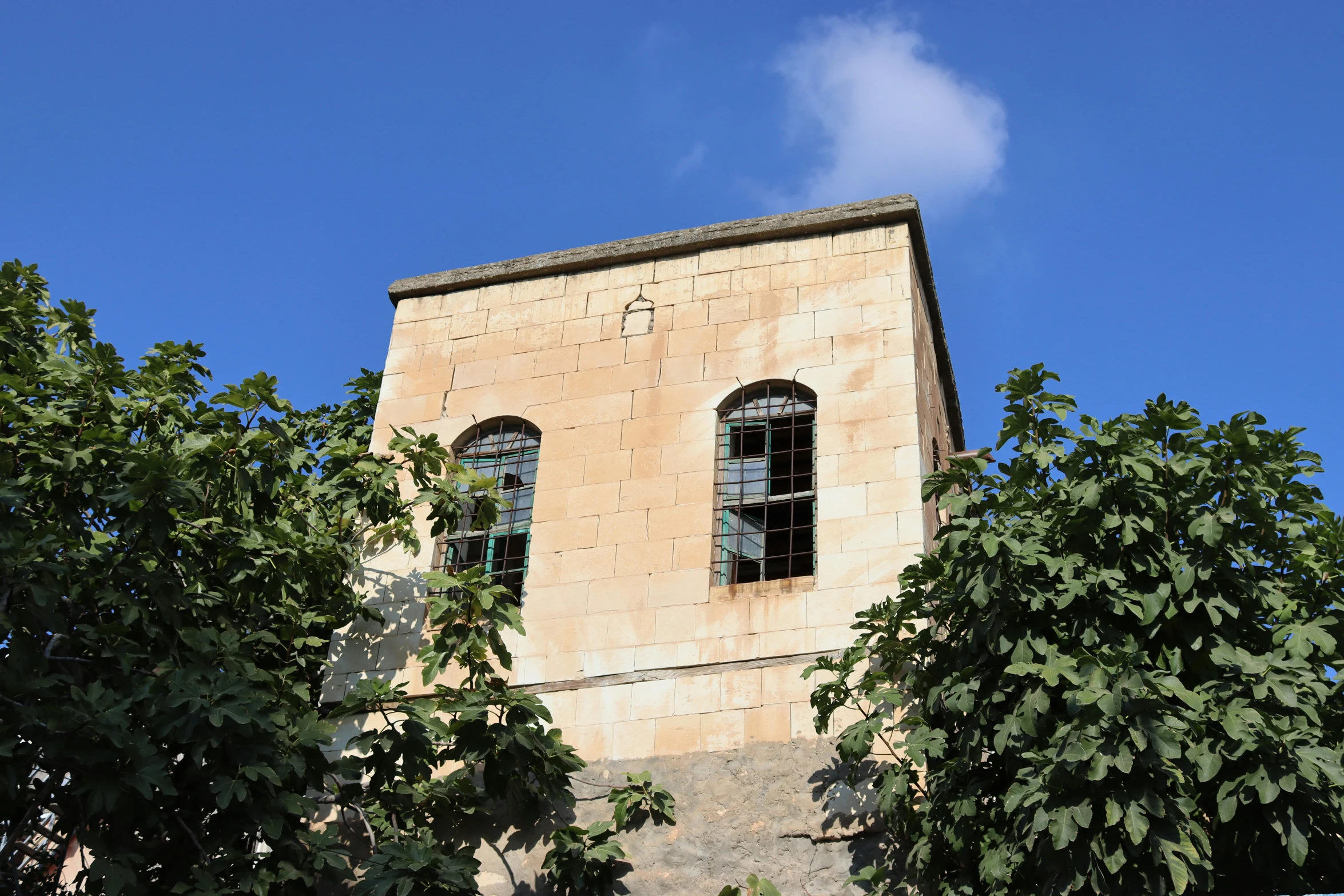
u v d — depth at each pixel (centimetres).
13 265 1482
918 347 1591
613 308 1677
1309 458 1220
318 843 1268
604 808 1377
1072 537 1206
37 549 1153
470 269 1759
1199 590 1159
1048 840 1080
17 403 1276
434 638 1473
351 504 1509
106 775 1140
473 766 1378
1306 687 1095
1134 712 1059
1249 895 1089
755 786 1348
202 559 1357
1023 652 1160
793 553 1465
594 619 1482
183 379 1443
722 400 1578
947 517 1655
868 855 1286
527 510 1588
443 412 1675
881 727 1245
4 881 1227
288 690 1362
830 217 1642
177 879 1215
